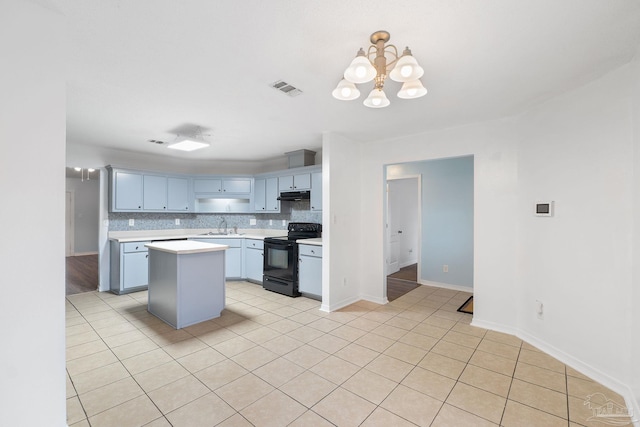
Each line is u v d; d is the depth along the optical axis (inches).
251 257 203.2
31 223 54.4
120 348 104.1
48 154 56.4
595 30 62.8
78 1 54.1
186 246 133.2
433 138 139.0
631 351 75.9
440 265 192.7
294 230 186.2
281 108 110.8
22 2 53.4
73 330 120.0
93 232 343.3
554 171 98.8
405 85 66.4
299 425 67.2
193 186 213.5
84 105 108.3
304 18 59.0
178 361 95.3
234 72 82.4
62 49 57.9
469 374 88.5
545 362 95.4
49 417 56.2
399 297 169.5
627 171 77.9
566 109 94.6
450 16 58.0
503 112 112.8
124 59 75.7
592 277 86.6
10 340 52.1
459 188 185.5
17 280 52.9
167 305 128.1
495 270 121.3
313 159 192.7
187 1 54.1
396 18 58.7
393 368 91.8
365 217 164.7
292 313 141.7
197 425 67.0
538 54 72.2
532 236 108.2
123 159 190.7
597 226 85.3
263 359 97.0
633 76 74.9
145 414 70.4
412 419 69.3
